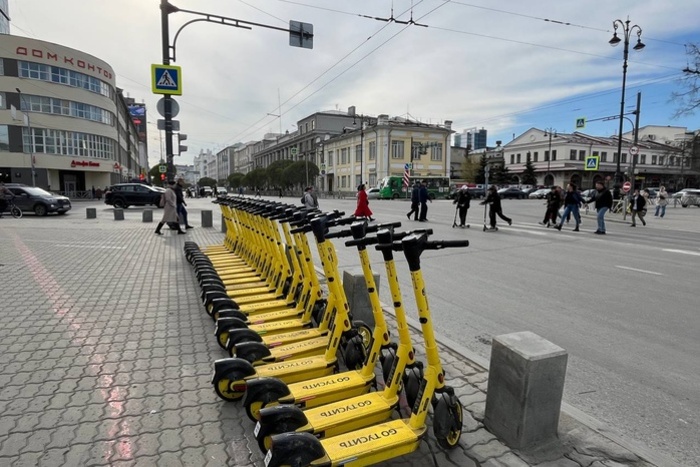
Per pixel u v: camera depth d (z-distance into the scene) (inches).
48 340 164.1
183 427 107.8
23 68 1581.0
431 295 238.7
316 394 109.8
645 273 297.9
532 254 374.3
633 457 96.5
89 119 1796.3
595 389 132.6
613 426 113.0
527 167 2559.1
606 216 855.1
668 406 123.2
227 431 106.4
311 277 163.6
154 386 128.6
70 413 113.3
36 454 96.1
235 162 5305.1
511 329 184.9
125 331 174.1
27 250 373.7
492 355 106.1
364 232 109.0
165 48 426.6
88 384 129.4
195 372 138.0
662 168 2642.7
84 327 178.5
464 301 226.8
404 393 116.4
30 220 676.1
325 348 139.3
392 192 1647.4
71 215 795.4
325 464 82.1
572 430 106.1
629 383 136.7
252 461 95.2
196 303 213.2
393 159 1983.3
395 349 120.1
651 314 205.8
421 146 2021.4
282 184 2203.5
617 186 978.1
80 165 1759.4
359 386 114.8
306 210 163.0
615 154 2632.9
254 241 254.1
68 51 1691.7
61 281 258.4
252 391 105.0
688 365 150.3
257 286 215.0
